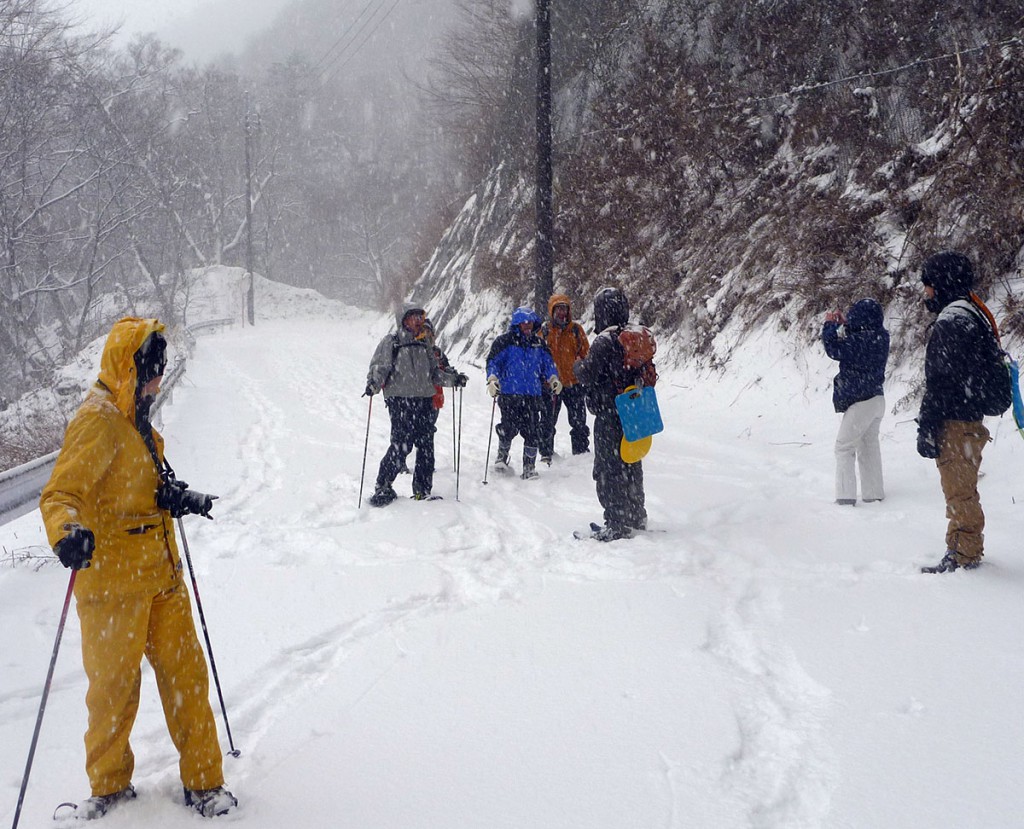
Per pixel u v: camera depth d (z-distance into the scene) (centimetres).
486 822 306
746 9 1631
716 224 1476
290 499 826
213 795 316
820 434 948
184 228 5503
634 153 1705
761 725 368
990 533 599
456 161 3453
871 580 533
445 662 444
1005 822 288
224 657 461
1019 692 378
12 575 618
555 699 397
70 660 470
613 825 301
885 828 289
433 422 811
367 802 321
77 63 3362
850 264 1102
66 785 342
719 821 300
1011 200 916
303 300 5934
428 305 2812
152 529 321
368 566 611
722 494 771
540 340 907
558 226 1891
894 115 1241
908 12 1264
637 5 2044
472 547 657
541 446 969
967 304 518
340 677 432
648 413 630
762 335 1182
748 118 1514
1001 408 514
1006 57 972
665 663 430
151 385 330
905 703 374
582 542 648
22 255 3141
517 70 2702
